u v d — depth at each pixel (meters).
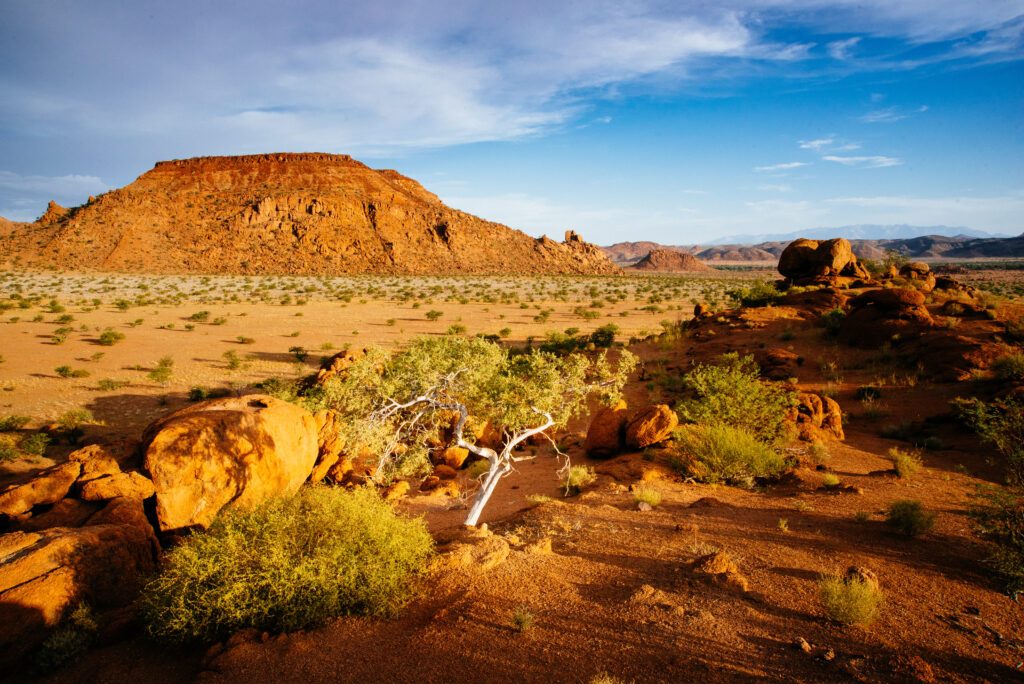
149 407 23.47
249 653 5.25
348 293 91.50
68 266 135.88
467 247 194.38
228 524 6.38
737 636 5.33
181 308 66.94
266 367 32.62
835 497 10.45
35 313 55.22
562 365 10.10
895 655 4.92
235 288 102.12
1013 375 18.02
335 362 21.80
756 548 7.74
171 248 153.62
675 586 6.48
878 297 28.05
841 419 17.16
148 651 5.90
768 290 42.31
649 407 15.45
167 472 9.62
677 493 11.21
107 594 7.10
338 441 14.30
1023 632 5.53
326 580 5.87
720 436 12.39
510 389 9.59
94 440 18.62
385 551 6.32
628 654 5.07
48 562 6.63
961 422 15.79
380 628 5.77
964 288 40.22
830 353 26.67
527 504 11.24
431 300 83.56
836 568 7.04
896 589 6.44
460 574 6.85
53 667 5.71
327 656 5.23
